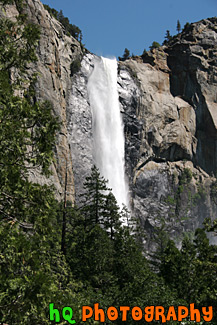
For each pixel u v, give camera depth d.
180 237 113.50
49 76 81.00
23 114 16.00
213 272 28.36
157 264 50.22
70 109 95.31
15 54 17.77
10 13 43.59
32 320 12.64
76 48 106.50
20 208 14.98
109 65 117.12
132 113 114.94
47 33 84.56
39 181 60.09
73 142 92.25
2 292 12.49
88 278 33.53
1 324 12.55
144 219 108.38
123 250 36.44
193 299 28.53
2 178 14.41
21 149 15.51
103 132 104.06
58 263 28.25
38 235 15.09
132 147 111.94
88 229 41.62
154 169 116.94
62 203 48.44
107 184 99.69
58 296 13.62
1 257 13.38
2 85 15.28
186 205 118.88
